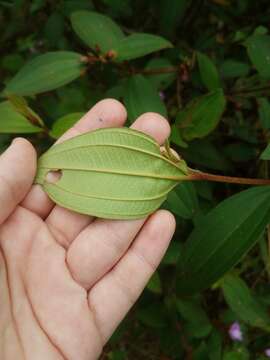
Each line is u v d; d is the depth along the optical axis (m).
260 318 0.23
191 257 0.19
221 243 0.19
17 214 0.20
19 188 0.19
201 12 0.28
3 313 0.19
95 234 0.20
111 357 0.27
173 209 0.21
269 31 0.27
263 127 0.23
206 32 0.27
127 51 0.21
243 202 0.19
